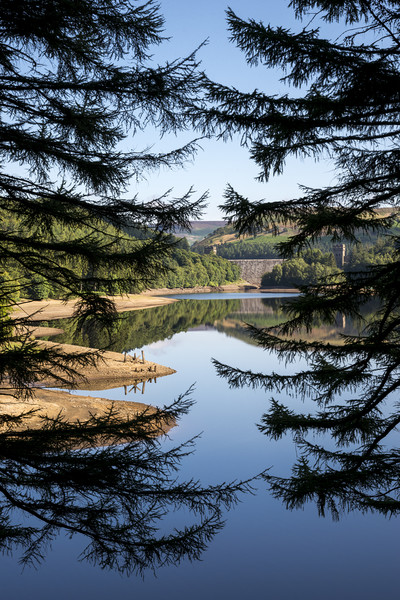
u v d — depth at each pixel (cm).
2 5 466
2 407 1950
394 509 604
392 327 627
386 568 1185
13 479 497
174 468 535
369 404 675
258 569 1195
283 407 748
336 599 1061
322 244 15575
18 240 519
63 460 505
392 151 589
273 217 575
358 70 512
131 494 505
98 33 514
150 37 513
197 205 537
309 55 505
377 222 568
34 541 506
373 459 646
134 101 523
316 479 641
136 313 8775
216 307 10388
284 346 655
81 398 2436
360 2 515
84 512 503
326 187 584
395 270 599
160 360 4147
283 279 16488
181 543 515
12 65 523
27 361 491
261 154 557
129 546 502
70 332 5250
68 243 529
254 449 1923
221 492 551
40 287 6706
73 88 513
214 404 2638
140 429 559
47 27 484
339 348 653
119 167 533
